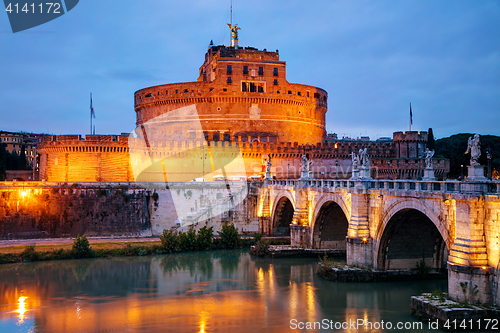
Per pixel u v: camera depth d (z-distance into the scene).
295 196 73.44
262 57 134.62
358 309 45.00
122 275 61.34
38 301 50.16
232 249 78.81
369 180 53.62
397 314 42.50
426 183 42.28
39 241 80.19
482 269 35.56
